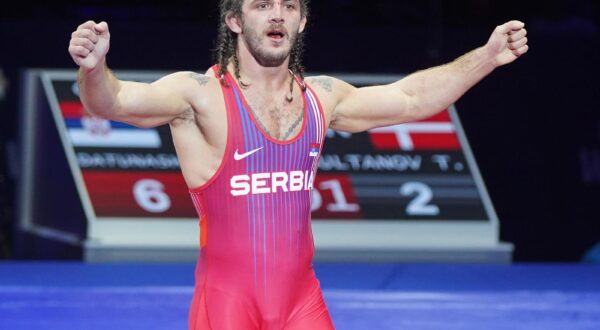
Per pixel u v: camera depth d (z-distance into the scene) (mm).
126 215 21203
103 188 21281
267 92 8758
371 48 21688
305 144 8820
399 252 21312
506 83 21516
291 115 8805
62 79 21656
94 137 21500
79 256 21266
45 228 21625
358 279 19172
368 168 21578
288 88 8844
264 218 8781
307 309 9102
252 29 8531
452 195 21547
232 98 8680
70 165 21281
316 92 9047
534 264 20891
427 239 21438
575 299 17750
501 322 16219
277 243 8836
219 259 8875
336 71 21641
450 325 15953
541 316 16641
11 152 21703
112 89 8133
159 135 21578
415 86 9383
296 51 8945
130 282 18609
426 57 21656
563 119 21484
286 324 9023
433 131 21734
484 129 21656
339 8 24469
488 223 21469
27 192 21703
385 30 21641
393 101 9305
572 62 21406
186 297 17625
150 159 21484
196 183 8781
